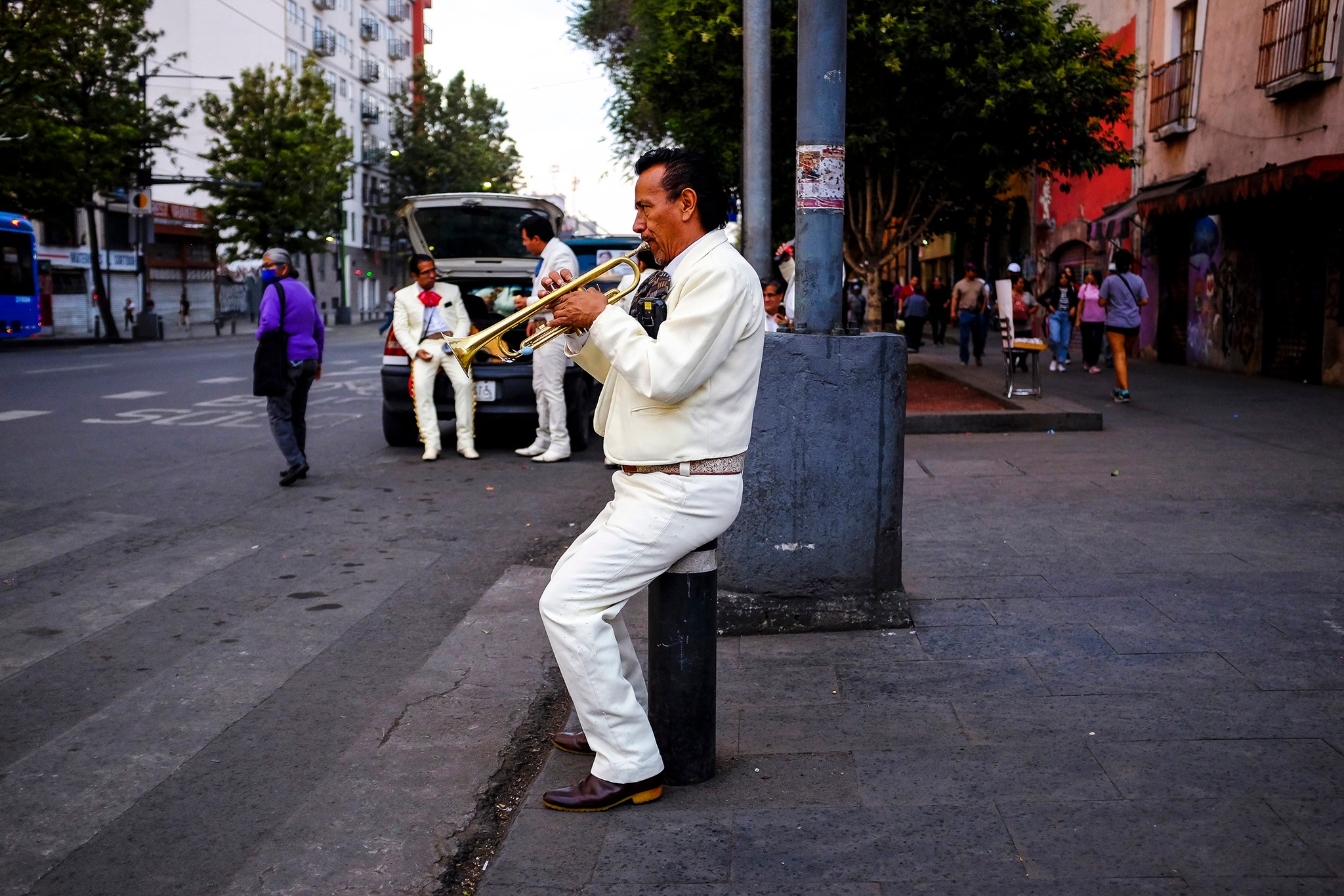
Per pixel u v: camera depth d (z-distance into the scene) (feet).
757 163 27.81
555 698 13.34
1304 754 10.49
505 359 9.46
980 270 110.52
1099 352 56.24
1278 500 22.48
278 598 17.83
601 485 27.91
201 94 197.57
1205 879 8.36
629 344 8.86
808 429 14.58
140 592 18.16
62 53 102.42
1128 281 41.24
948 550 18.85
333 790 10.89
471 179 250.37
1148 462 27.50
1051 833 9.12
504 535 22.35
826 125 15.15
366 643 15.58
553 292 9.13
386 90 257.14
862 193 50.42
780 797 9.98
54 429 37.93
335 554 20.72
